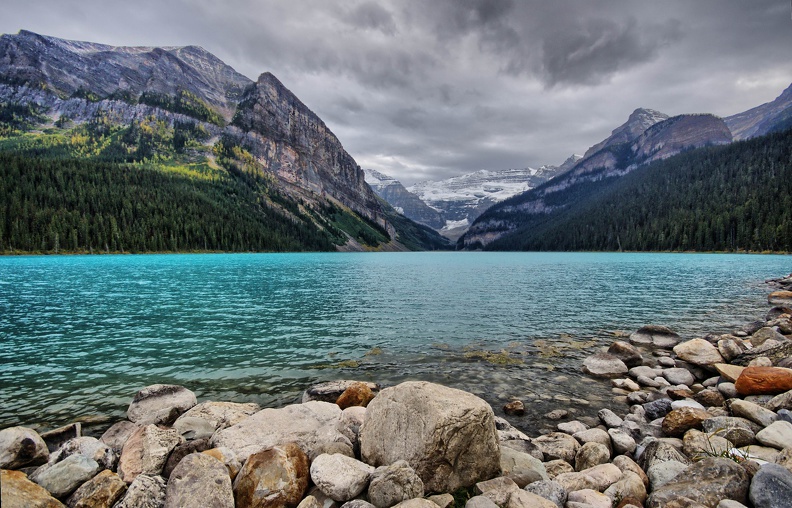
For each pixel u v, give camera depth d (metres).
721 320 25.09
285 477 6.36
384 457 7.00
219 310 29.34
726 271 63.91
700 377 14.31
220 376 15.03
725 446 7.99
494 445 7.11
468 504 5.89
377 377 15.09
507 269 80.19
